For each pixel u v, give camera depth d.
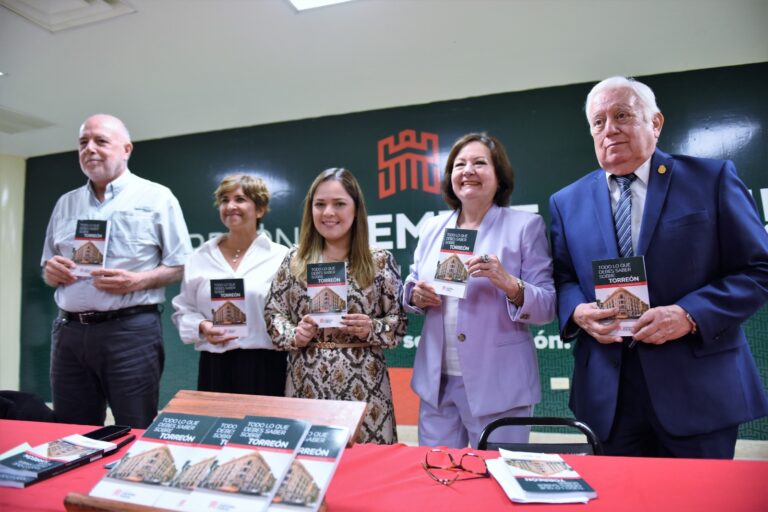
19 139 4.55
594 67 3.48
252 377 2.08
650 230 1.52
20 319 4.95
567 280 1.76
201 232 4.56
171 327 4.51
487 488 0.93
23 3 2.57
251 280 2.14
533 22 2.89
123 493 0.84
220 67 3.32
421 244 1.99
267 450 0.86
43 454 1.10
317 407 0.95
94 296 2.20
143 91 3.64
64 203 2.45
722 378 1.44
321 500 0.78
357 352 1.75
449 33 2.99
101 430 1.27
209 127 4.48
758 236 1.43
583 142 3.75
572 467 1.01
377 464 1.06
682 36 3.08
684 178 1.54
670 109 3.59
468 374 1.67
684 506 0.83
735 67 3.49
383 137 4.16
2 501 0.91
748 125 3.45
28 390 4.88
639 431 1.55
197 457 0.88
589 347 1.62
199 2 2.61
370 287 1.82
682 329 1.38
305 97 3.88
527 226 1.79
